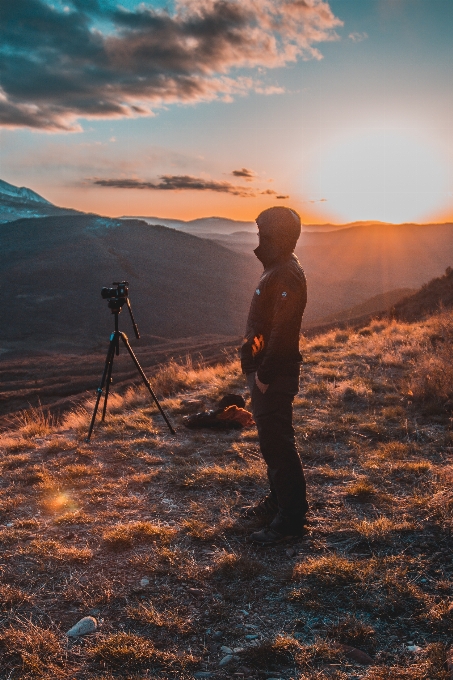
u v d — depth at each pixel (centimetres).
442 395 616
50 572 308
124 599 279
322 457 483
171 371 952
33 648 238
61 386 6059
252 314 331
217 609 266
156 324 19850
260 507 369
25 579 300
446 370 674
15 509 405
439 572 287
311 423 581
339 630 244
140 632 252
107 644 239
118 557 324
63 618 265
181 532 355
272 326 313
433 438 509
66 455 543
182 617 261
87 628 253
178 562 313
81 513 391
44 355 14525
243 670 223
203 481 442
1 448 595
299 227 320
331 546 325
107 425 649
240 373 911
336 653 229
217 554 323
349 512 366
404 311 2081
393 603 262
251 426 613
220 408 639
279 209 317
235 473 450
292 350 318
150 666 228
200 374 969
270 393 323
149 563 313
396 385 720
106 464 507
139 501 412
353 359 936
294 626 252
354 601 266
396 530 334
